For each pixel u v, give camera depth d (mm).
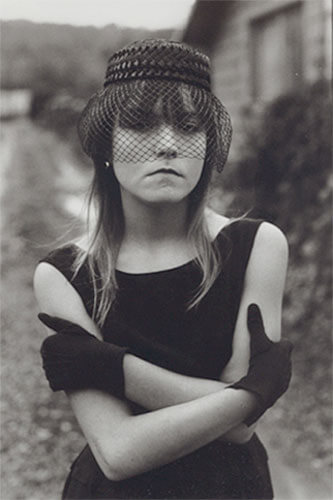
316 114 7371
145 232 2271
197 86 2201
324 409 5828
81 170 18000
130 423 2125
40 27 23031
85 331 2166
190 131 2150
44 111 26047
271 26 10148
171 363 2211
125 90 2164
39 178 16797
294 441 5469
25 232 11922
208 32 11836
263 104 8305
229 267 2248
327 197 7059
